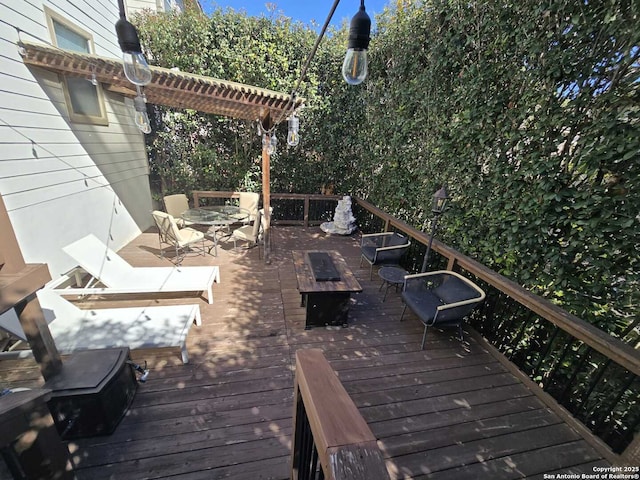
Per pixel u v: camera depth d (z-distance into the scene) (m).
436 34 3.48
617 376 1.81
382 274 3.42
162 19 5.19
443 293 2.85
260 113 4.66
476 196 2.90
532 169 2.26
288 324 2.89
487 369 2.46
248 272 3.99
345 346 2.64
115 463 1.55
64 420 1.58
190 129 5.80
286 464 1.60
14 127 2.79
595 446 1.80
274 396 2.05
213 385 2.10
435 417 1.97
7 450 1.03
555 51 2.07
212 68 5.32
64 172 3.45
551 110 2.15
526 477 1.63
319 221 6.64
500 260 2.67
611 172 1.82
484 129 2.78
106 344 2.06
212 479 1.51
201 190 6.29
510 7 2.40
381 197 5.39
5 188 2.72
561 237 2.14
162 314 2.44
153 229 5.69
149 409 1.88
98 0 4.06
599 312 1.96
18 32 2.80
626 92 1.71
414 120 4.05
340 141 6.37
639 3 1.60
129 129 5.04
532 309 2.18
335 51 5.71
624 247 1.78
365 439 0.69
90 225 3.94
